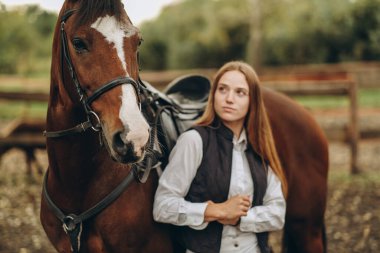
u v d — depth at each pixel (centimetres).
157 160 182
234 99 179
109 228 177
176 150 179
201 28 2456
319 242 245
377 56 1688
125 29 159
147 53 2517
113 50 155
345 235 376
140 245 183
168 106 205
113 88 154
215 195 177
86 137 173
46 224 193
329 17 1845
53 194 185
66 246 188
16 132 550
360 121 896
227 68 185
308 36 1922
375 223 404
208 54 2336
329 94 600
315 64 1911
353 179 560
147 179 186
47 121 185
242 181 179
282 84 615
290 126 241
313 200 242
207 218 170
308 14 1922
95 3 157
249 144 187
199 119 191
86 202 179
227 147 181
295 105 252
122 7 162
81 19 158
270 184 186
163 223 187
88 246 181
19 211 442
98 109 157
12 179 565
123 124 149
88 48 157
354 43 1755
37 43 1884
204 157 178
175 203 172
